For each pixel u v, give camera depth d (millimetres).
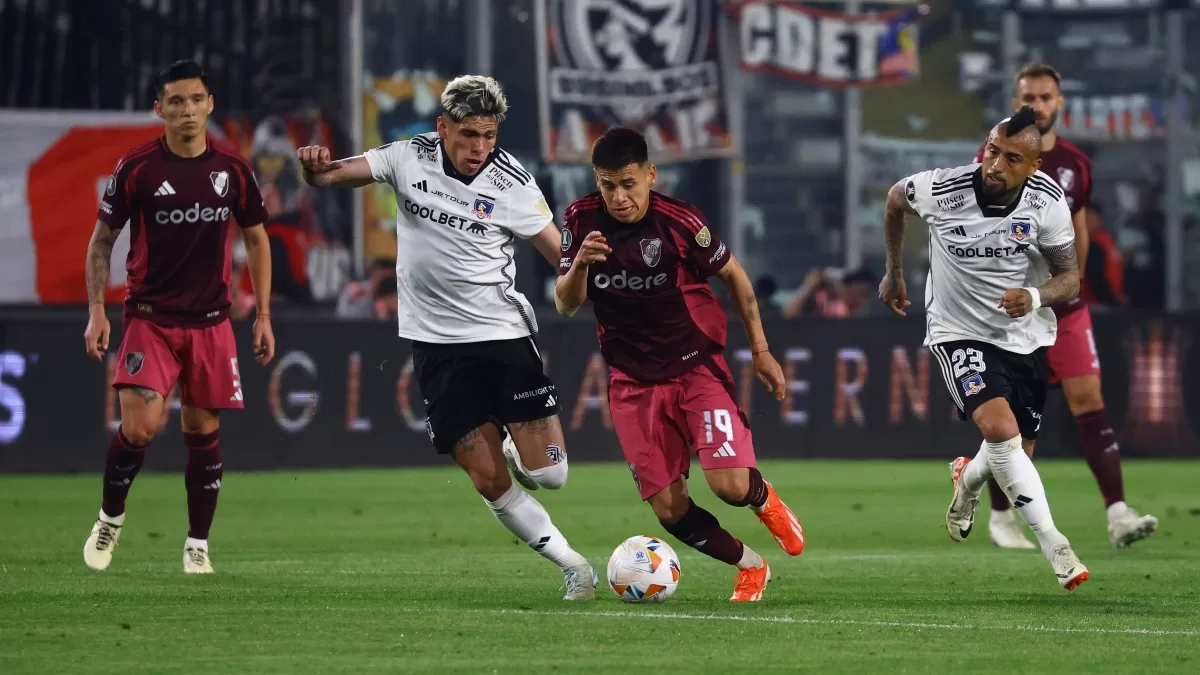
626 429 23812
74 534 36000
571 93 69562
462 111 23312
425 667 18094
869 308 69938
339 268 67312
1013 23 82062
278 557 31422
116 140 65000
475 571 28578
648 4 70000
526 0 76000
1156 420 61344
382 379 57875
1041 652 19297
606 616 22234
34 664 18219
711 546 23906
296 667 18078
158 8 66250
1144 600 24453
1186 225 83062
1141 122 82875
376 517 41031
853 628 21141
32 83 65125
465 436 23734
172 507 43625
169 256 27391
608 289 23297
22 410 54031
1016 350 26047
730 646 19609
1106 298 80688
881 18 74938
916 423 60875
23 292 63844
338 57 67625
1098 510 43750
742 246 76125
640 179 22500
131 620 21828
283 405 56594
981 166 25781
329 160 23703
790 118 80875
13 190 63844
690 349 23516
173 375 27797
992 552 32969
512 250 24453
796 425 60469
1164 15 83062
